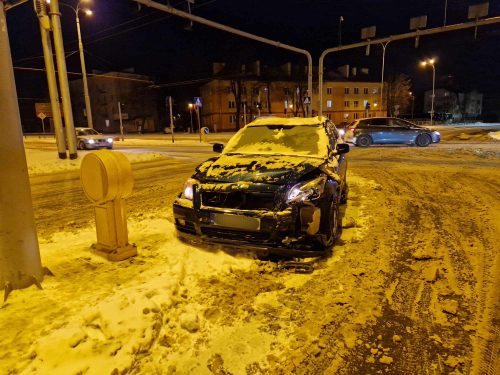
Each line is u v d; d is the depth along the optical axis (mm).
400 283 3738
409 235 5121
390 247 4688
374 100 75125
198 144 26969
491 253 4430
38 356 2461
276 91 66812
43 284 3492
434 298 3438
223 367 2553
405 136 18328
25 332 2723
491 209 6348
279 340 2850
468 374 2473
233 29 14422
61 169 13016
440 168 11078
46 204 7680
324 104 71438
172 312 3154
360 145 18641
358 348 2762
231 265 4102
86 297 3258
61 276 3713
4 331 2736
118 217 4207
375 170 11008
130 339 2691
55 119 14578
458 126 48719
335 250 4602
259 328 2998
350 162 12961
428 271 3955
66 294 3314
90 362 2457
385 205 6750
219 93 64750
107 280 3631
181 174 11594
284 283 3756
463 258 4305
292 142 5656
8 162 3186
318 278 3855
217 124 65250
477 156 13664
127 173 4133
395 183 8867
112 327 2787
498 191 7723
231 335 2904
